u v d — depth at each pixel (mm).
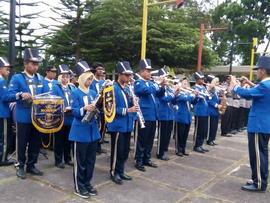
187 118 7082
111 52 16797
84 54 16516
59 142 5742
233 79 5367
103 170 5730
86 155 4465
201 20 25234
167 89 6633
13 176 5145
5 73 5652
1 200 4191
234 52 29656
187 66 17922
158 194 4680
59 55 16969
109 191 4695
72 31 16047
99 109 4512
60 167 5742
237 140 9594
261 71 5020
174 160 6754
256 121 4953
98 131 4555
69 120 5750
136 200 4402
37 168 5691
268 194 4918
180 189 4953
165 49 15148
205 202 4488
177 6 8547
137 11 16031
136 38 15469
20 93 4836
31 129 5148
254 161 5004
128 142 5219
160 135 6668
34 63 5125
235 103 10727
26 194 4434
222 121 10320
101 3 15789
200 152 7656
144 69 5852
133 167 6027
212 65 19000
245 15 26875
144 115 5867
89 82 4457
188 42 15930
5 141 5672
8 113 5645
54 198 4332
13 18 6852
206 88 8422
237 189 5086
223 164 6586
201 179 5508
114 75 16797
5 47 16266
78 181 4453
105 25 15750
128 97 5129
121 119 5016
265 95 4875
